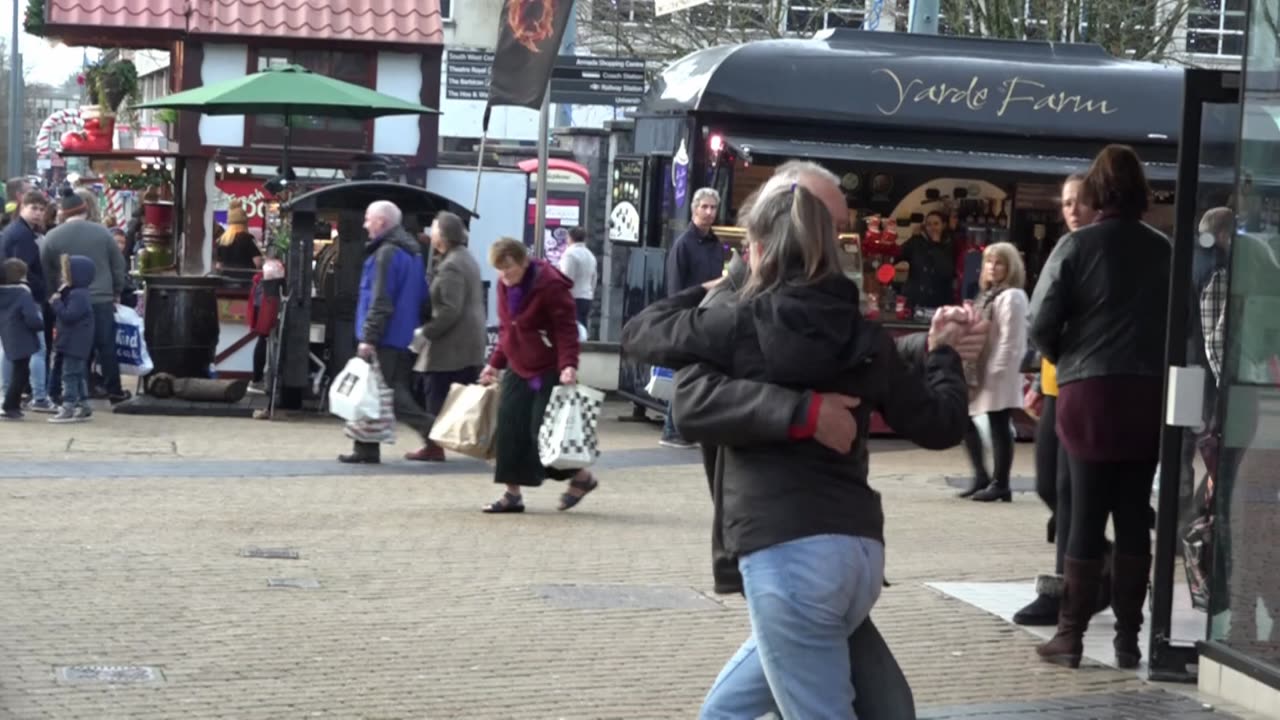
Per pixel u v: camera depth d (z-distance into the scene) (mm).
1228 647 7332
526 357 11883
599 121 38219
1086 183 7551
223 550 10250
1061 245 7535
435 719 6762
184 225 21141
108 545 10258
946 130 17953
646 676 7562
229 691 7062
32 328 16594
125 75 22484
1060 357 7625
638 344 4812
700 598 9281
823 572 4555
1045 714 6977
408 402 14586
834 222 4719
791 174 4762
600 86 23000
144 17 21156
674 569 10148
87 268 16484
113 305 17781
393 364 14492
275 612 8586
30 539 10367
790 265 4684
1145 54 28938
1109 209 7504
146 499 12219
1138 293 7426
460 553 10430
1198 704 7184
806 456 4625
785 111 17625
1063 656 7820
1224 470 7309
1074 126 18062
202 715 6691
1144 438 7473
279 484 13219
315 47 21422
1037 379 11773
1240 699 7191
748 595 4641
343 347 17703
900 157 17562
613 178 20266
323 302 17812
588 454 11867
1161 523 7555
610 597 9219
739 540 4641
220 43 21172
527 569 9984
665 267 18156
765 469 4633
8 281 16500
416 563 10055
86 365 16688
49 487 12594
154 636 7977
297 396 17656
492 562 10172
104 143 22047
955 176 17719
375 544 10648
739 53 17703
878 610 8930
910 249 18594
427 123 21781
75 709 6699
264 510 11906
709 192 15969
